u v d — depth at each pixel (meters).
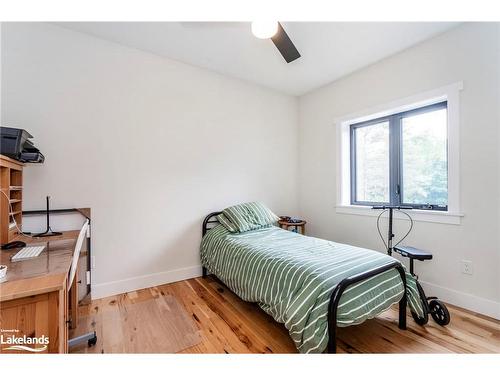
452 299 2.06
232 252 2.16
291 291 1.49
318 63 2.65
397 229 2.48
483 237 1.90
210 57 2.55
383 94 2.56
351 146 3.08
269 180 3.39
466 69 1.96
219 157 2.94
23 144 1.58
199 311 2.00
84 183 2.14
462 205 2.00
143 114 2.43
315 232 3.43
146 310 2.01
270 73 2.92
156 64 2.50
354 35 2.14
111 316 1.91
